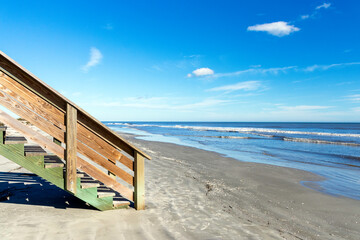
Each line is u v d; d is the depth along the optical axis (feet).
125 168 26.63
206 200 17.57
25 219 11.34
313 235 12.73
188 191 19.74
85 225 11.27
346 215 16.25
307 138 87.04
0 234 9.56
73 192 12.18
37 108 11.53
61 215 12.30
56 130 12.01
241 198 19.01
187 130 155.84
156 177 24.02
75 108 12.09
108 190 14.32
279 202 18.67
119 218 12.68
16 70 10.92
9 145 11.02
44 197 15.10
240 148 57.98
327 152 52.31
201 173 27.86
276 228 13.23
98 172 13.26
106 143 13.62
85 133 13.01
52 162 12.76
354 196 21.01
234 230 12.28
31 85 11.26
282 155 47.39
